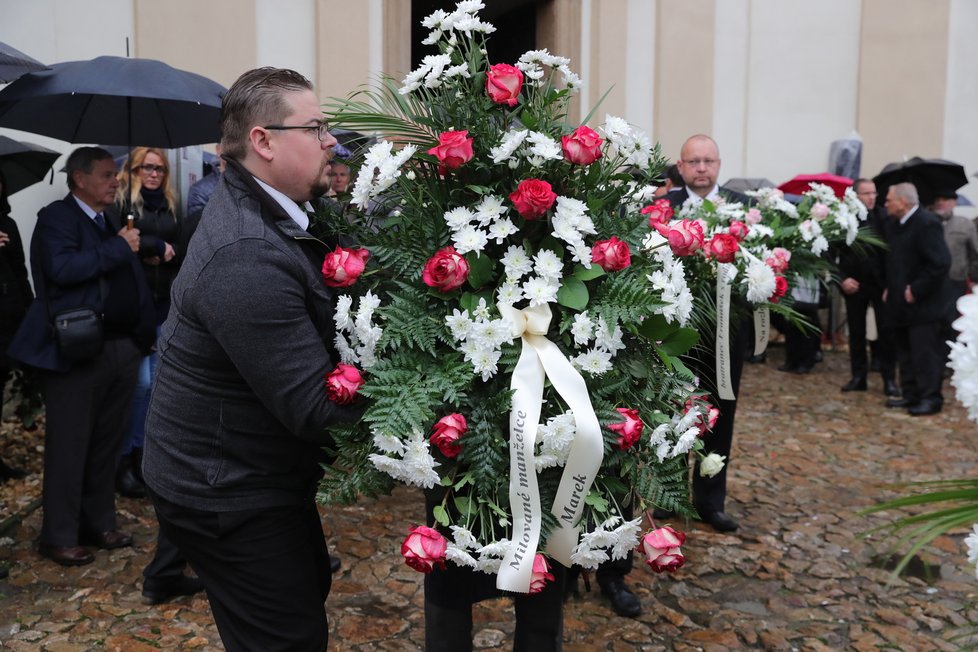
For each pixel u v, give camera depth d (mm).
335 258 1904
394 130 2119
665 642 3182
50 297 3705
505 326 1830
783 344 9734
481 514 1854
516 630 2172
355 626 3242
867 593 3578
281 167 1936
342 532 4121
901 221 6809
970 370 1252
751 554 3943
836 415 6730
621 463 1952
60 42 5977
